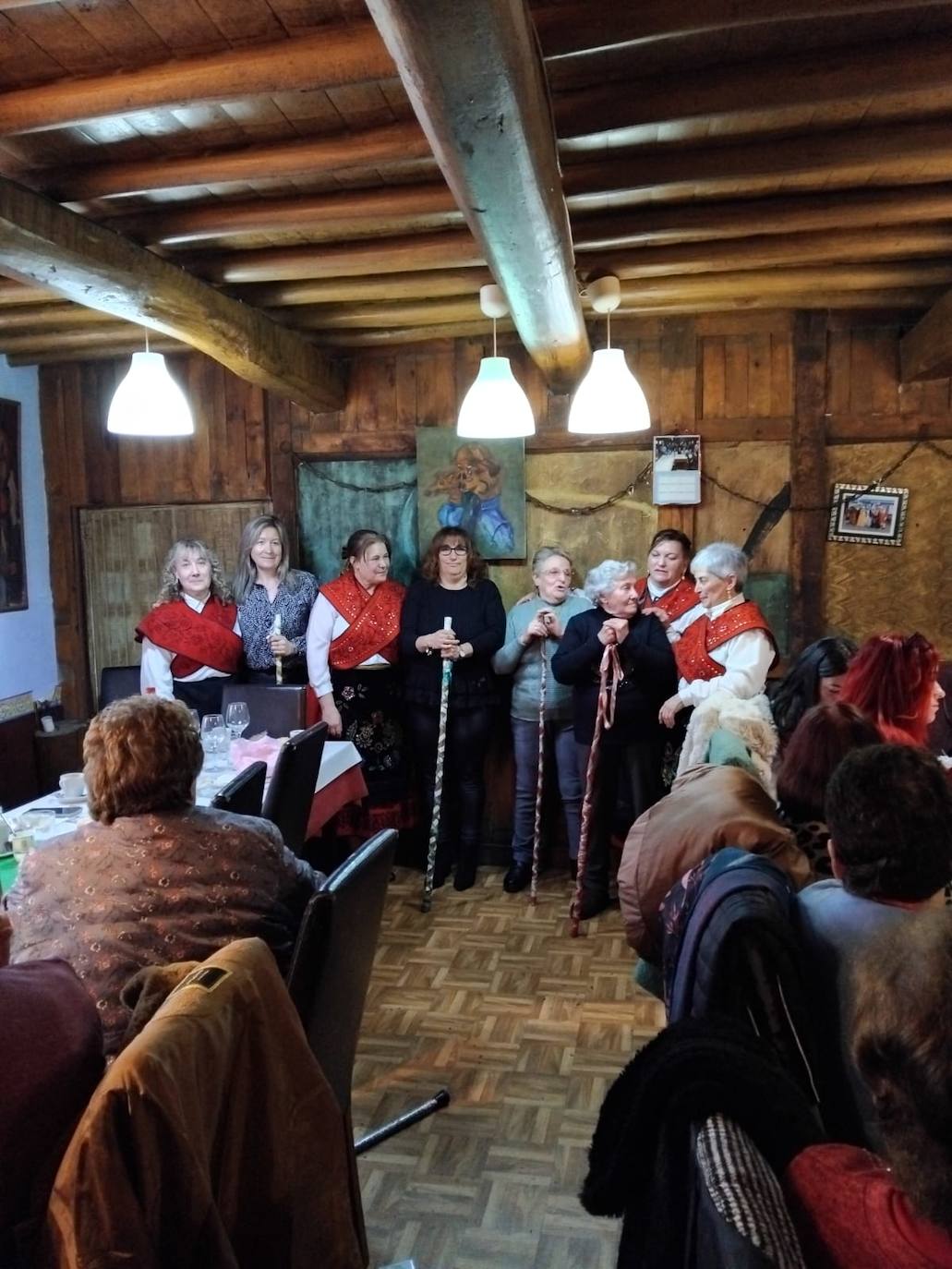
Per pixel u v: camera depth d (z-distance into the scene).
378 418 3.86
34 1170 0.89
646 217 2.45
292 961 1.44
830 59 1.73
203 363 3.97
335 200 2.29
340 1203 1.17
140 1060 0.88
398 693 3.69
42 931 1.42
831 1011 1.05
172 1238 0.91
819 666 2.25
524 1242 1.78
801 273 3.03
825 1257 0.71
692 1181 0.76
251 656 3.58
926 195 2.34
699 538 3.66
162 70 1.68
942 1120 0.62
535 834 3.48
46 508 4.17
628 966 2.93
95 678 4.24
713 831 1.38
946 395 3.45
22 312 3.28
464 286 2.92
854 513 3.55
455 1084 2.30
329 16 1.57
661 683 3.24
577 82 1.81
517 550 3.78
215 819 1.56
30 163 2.08
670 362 3.61
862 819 1.08
